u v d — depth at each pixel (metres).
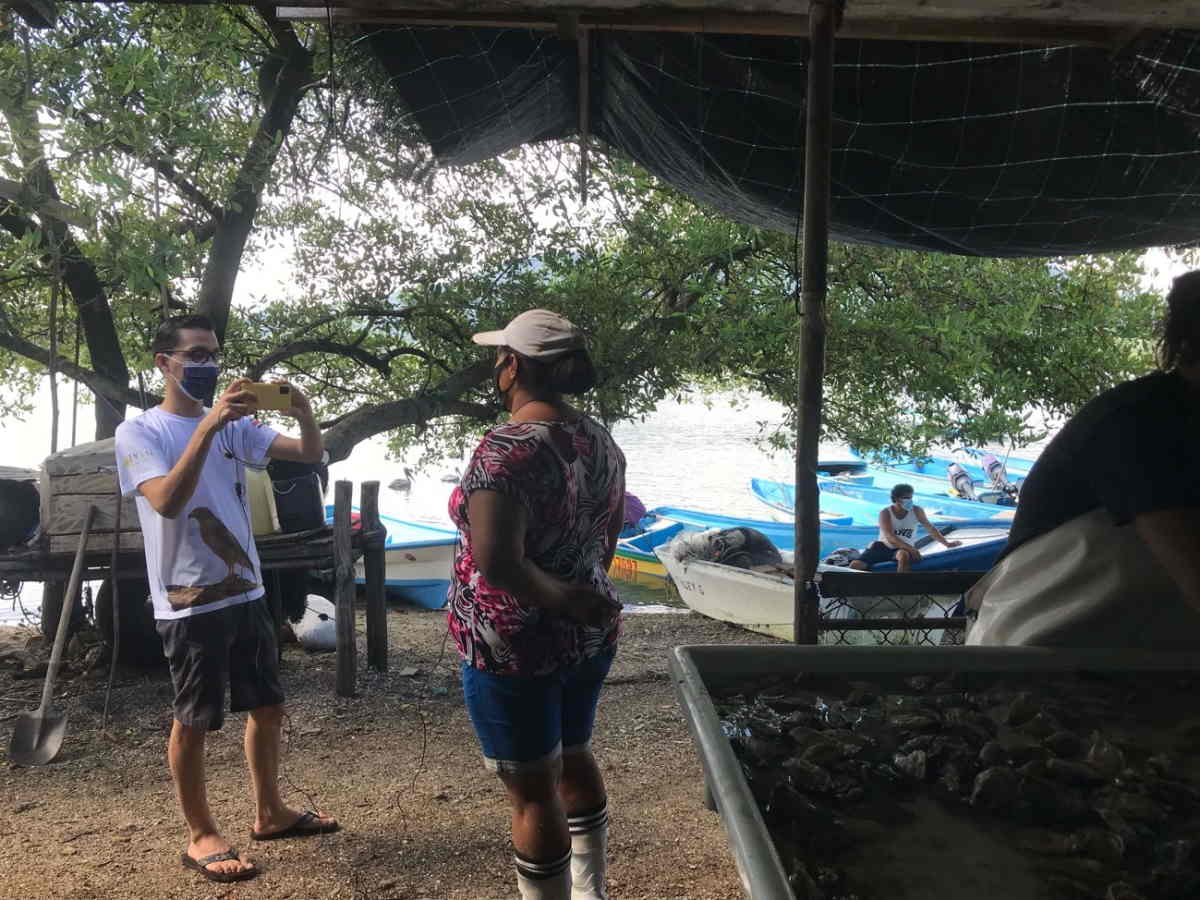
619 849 3.67
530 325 2.52
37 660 6.34
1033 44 4.14
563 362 2.50
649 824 3.93
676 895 3.30
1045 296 8.62
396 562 10.79
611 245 8.72
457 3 3.68
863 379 8.62
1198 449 1.85
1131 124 4.36
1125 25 3.88
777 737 1.75
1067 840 1.44
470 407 8.41
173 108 5.64
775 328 8.05
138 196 5.30
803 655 2.07
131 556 5.45
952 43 4.25
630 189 8.16
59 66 5.21
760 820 1.27
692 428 38.06
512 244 8.15
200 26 6.03
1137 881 1.35
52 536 5.25
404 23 3.85
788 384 8.66
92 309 6.92
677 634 9.45
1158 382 1.94
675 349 8.12
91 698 5.65
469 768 4.67
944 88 4.36
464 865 3.56
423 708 5.70
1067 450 2.10
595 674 2.58
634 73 4.52
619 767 4.69
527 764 2.46
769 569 9.76
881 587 4.21
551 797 2.48
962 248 5.21
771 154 4.68
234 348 8.42
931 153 4.55
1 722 5.24
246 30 7.09
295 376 9.31
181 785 3.45
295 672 6.40
